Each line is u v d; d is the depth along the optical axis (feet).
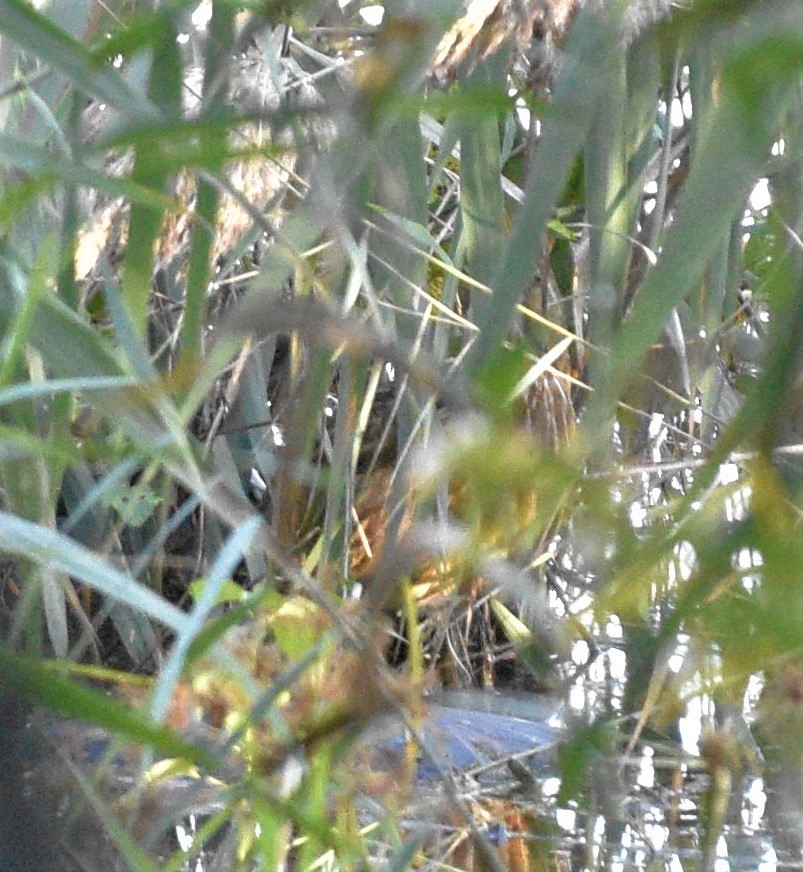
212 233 3.41
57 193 3.79
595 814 3.39
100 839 2.44
